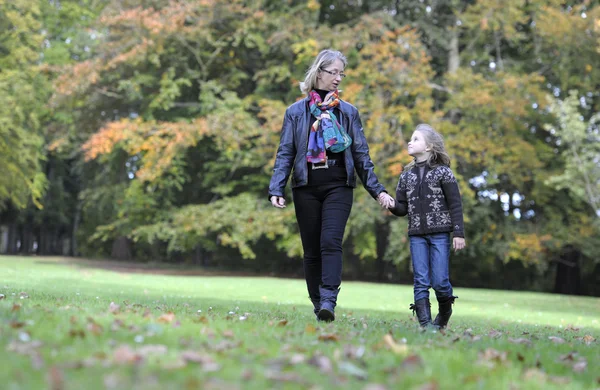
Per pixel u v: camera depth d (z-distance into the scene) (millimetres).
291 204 23281
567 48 22109
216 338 3229
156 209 25141
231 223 22609
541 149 23047
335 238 4969
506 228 22562
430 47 24656
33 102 24953
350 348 3033
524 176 22641
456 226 5223
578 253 25562
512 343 4047
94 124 26641
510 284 28422
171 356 2574
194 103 24859
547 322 9242
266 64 24188
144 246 34750
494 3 21406
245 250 22141
